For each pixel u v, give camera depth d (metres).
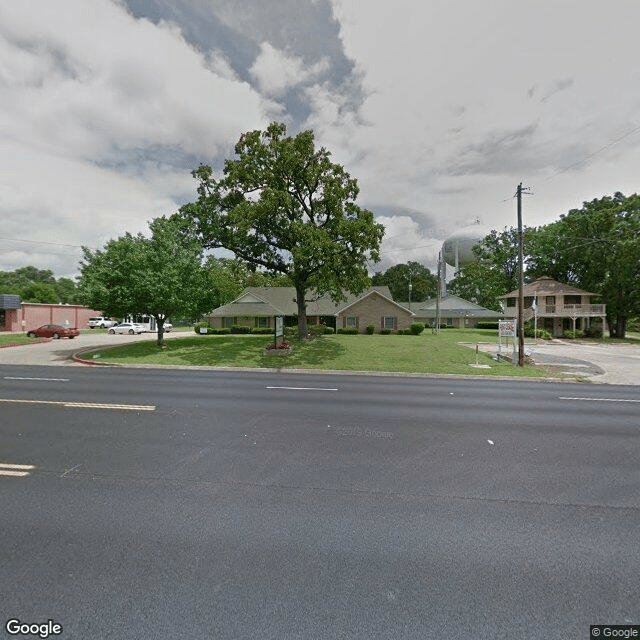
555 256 44.19
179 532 3.70
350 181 22.95
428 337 31.20
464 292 68.06
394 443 6.48
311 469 5.31
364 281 22.20
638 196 39.19
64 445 6.20
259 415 8.30
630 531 3.78
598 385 13.38
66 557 3.29
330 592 2.89
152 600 2.80
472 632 2.55
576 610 2.75
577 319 42.66
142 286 20.52
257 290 45.88
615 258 37.69
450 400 10.24
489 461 5.68
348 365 17.48
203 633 2.53
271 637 2.50
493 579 3.05
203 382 12.87
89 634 2.53
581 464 5.59
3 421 7.62
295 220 23.16
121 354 20.58
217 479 4.95
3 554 3.32
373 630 2.56
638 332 52.78
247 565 3.20
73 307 49.12
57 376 13.92
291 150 22.84
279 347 20.25
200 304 23.44
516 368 16.97
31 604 2.78
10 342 28.62
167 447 6.15
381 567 3.19
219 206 25.31
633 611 2.75
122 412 8.44
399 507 4.24
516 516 4.07
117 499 4.37
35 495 4.45
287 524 3.86
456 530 3.78
